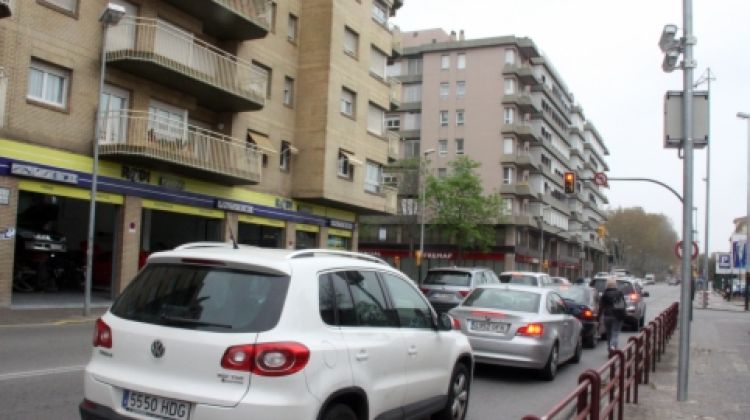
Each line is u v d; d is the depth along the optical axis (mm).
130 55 19516
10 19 16969
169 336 4219
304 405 4082
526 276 21938
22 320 14398
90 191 19375
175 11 22328
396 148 36375
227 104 24609
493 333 10320
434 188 50625
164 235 28172
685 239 8969
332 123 29359
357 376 4641
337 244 33375
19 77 17250
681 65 9164
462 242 52031
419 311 6059
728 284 60250
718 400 8945
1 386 7531
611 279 13734
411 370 5559
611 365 6367
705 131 9031
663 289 97875
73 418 6312
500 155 61031
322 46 29219
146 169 21297
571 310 12719
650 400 8789
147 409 4195
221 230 25156
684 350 8883
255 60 26797
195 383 4074
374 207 33125
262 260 4453
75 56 18891
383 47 34125
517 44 62875
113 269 20344
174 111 22750
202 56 22516
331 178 29312
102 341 4559
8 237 16859
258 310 4211
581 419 4664
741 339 19188
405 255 62969
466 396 6906
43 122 17938
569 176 28219
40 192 17922
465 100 62812
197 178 23578
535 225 64062
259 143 26266
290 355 4062
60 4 18594
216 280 4441
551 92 73125
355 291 5082
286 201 28625
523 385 10109
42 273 20203
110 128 19750
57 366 8992
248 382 3984
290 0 28938
